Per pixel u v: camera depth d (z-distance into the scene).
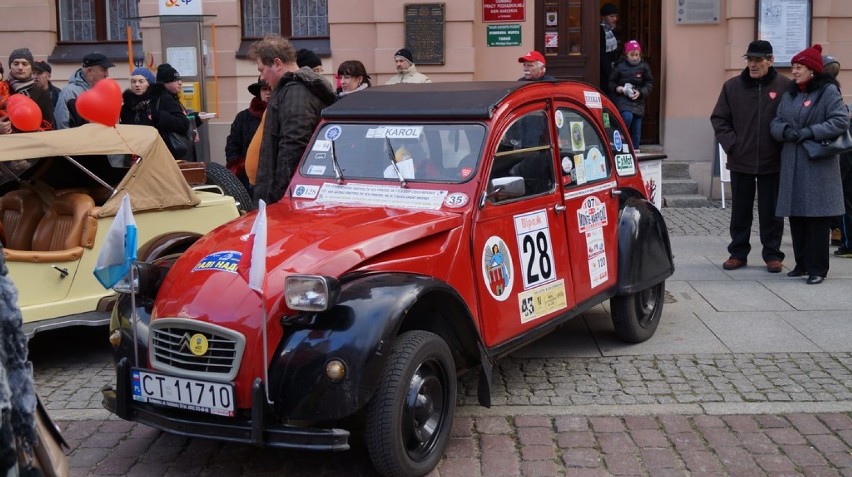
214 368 4.20
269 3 12.41
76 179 7.16
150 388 4.30
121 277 4.35
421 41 11.66
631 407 5.26
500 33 11.89
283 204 5.37
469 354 4.84
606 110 6.43
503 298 5.04
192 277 4.41
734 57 11.70
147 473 4.54
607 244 6.09
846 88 11.85
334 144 5.57
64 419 5.25
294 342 4.11
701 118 12.05
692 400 5.35
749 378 5.71
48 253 6.02
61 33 12.59
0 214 6.71
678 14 11.90
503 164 5.17
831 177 7.70
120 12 12.55
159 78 9.05
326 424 4.45
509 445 4.77
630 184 6.54
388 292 4.20
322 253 4.37
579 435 4.88
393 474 4.23
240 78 12.23
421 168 5.20
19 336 2.43
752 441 4.78
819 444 4.73
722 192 11.58
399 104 5.48
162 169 6.66
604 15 12.44
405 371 4.20
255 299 4.18
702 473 4.42
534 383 5.70
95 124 6.59
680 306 7.37
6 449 2.28
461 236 4.79
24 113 6.31
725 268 8.54
